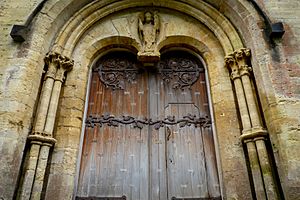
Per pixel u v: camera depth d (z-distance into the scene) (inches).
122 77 250.4
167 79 249.3
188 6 262.5
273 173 181.3
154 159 212.8
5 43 216.5
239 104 211.0
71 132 208.5
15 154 177.3
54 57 222.4
